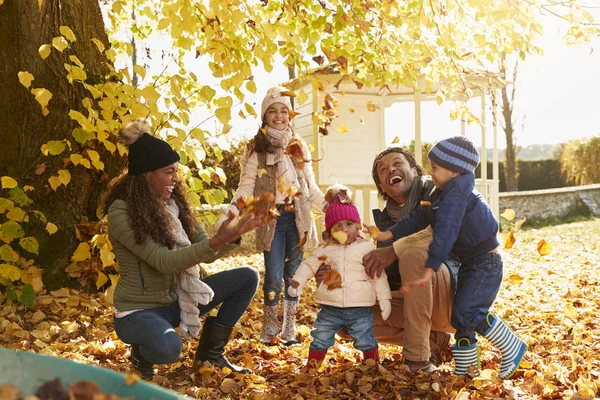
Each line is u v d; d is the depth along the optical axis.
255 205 2.94
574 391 3.27
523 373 3.57
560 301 6.14
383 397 3.26
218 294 3.64
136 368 3.41
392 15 5.09
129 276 3.34
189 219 3.64
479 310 3.41
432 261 3.23
